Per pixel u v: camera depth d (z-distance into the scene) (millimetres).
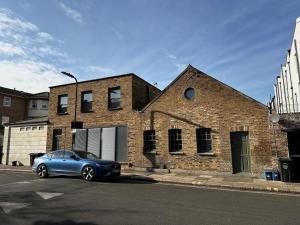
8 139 23359
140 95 19469
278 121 13352
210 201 8297
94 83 20078
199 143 15672
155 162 16547
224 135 14836
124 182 12383
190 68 16516
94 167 12352
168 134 16484
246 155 14352
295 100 23156
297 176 12672
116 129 18500
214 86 15602
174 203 7898
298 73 20719
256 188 10742
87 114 19906
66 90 21328
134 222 5969
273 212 7012
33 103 38344
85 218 6266
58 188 10312
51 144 21062
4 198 8445
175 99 16641
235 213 6855
